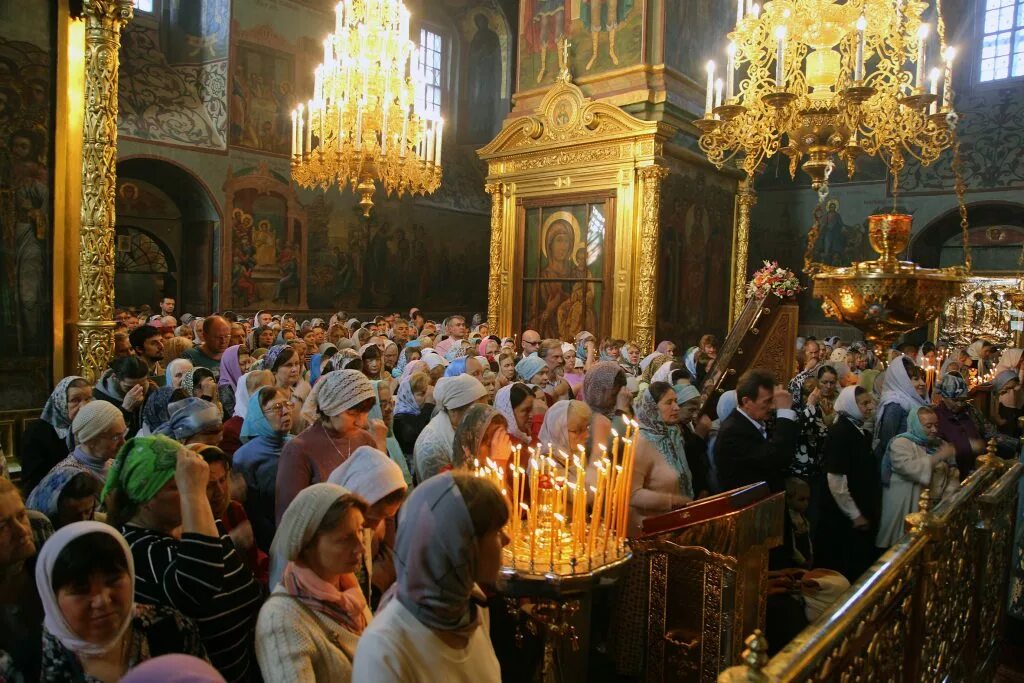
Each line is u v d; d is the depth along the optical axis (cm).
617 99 1532
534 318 1675
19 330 635
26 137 636
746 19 884
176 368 599
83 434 346
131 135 1667
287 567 221
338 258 2122
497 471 281
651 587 310
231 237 1867
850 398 527
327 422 370
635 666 321
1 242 623
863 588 234
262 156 1919
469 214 2498
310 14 1997
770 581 378
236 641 235
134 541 241
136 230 1870
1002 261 1977
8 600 236
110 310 694
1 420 621
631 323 1501
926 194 1981
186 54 1827
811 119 736
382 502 277
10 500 235
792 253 2200
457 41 2498
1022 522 457
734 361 678
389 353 930
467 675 183
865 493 496
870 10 842
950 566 332
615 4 1550
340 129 963
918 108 756
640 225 1486
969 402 744
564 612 266
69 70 663
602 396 420
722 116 775
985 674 398
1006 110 1859
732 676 166
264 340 918
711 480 518
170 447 251
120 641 204
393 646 172
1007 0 1870
